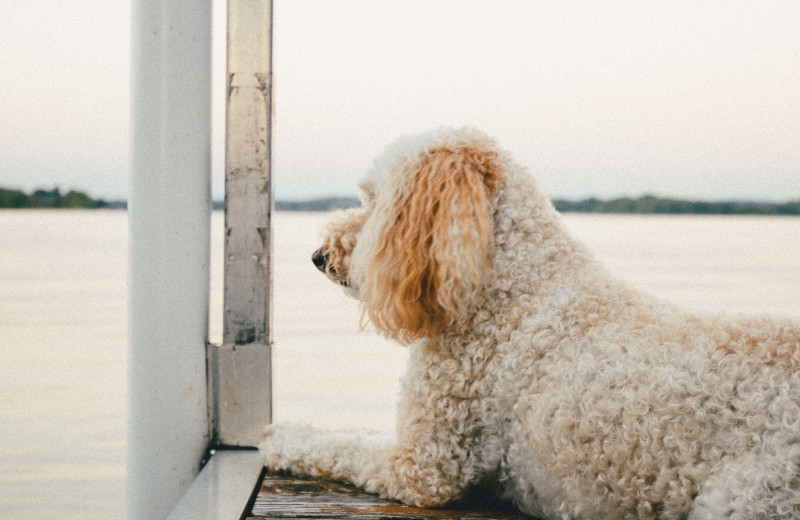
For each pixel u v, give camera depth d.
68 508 2.84
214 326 7.05
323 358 6.38
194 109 2.21
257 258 2.33
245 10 2.30
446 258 1.62
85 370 5.30
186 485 2.22
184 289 2.21
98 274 11.09
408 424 1.83
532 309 1.66
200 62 2.24
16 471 3.27
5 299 8.66
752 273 11.19
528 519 1.75
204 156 2.27
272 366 2.35
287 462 2.11
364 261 1.87
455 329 1.74
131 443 2.19
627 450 1.39
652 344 1.46
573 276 1.69
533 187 1.80
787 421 1.24
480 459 1.78
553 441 1.51
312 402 4.79
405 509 1.82
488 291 1.72
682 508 1.34
